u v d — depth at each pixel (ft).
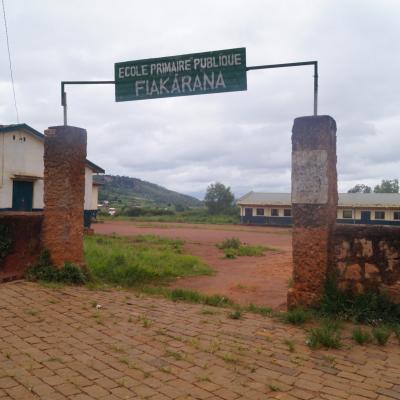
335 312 21.02
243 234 105.50
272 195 164.86
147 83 27.04
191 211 236.02
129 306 22.70
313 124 22.11
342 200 145.38
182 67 26.35
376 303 20.39
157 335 17.65
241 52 25.20
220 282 35.91
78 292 25.25
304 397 12.27
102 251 42.65
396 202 138.00
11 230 28.78
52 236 28.14
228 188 223.30
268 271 42.98
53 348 15.62
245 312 22.57
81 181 29.12
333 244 21.83
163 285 33.53
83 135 29.09
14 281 26.73
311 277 21.95
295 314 20.20
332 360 15.26
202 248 66.90
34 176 66.08
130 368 14.05
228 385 12.96
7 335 16.89
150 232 100.78
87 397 11.89
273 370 14.24
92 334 17.46
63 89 28.53
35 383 12.63
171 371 13.88
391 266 20.43
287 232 116.78
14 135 64.13
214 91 25.76
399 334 17.81
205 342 16.92
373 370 14.46
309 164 22.12
